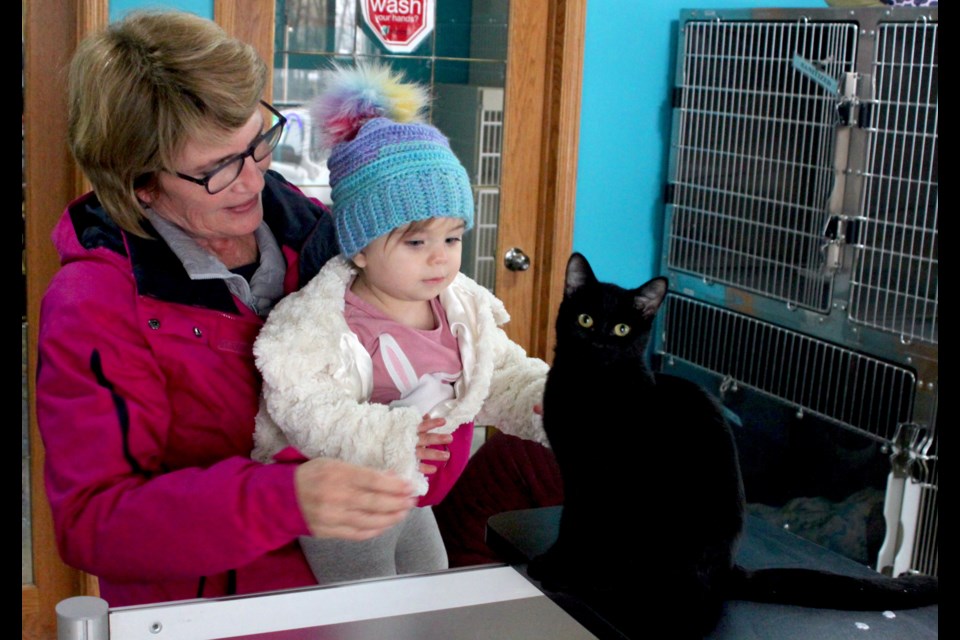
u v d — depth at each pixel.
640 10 2.68
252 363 1.16
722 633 0.84
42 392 1.03
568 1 2.58
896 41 1.98
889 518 2.00
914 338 1.93
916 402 1.94
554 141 2.69
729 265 2.50
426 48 2.54
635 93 2.74
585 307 1.12
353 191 1.15
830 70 2.12
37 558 2.28
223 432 1.15
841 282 2.11
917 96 1.92
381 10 2.46
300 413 1.09
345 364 1.15
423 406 1.21
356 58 2.46
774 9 2.32
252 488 0.92
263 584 1.24
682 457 0.94
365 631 0.87
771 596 0.91
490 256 2.76
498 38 2.60
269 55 2.37
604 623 0.86
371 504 0.92
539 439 1.29
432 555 1.40
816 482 2.20
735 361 2.47
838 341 2.13
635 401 1.02
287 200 1.30
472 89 2.61
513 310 2.82
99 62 1.02
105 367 1.03
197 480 0.95
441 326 1.27
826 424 2.16
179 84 1.00
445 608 0.92
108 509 0.96
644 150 2.79
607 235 2.82
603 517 0.95
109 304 1.06
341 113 1.19
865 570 0.97
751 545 1.04
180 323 1.10
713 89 2.56
